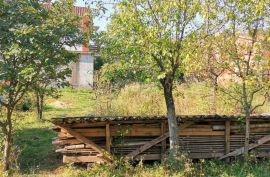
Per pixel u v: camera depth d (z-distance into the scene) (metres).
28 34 7.42
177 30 7.47
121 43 7.72
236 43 8.27
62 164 9.29
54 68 8.03
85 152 8.95
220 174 8.24
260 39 8.06
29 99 14.46
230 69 8.33
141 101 14.43
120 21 7.51
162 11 7.35
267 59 7.89
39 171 8.76
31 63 7.75
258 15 7.77
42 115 15.27
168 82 8.16
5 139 8.62
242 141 9.72
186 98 14.07
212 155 9.51
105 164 8.80
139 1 7.36
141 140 9.30
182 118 9.10
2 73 7.61
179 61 7.79
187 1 7.29
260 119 9.63
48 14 7.92
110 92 14.60
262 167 8.71
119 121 9.03
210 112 12.66
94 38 8.16
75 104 18.97
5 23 7.61
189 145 9.47
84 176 8.18
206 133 9.55
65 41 7.93
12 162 8.86
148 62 7.92
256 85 8.45
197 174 8.16
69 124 8.88
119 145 9.16
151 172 8.20
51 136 11.98
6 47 7.59
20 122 13.27
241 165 8.89
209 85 10.16
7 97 8.29
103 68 8.38
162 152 9.25
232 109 12.01
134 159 9.13
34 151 10.30
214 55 8.36
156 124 9.32
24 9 7.73
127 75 8.37
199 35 7.58
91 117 8.82
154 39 7.30
